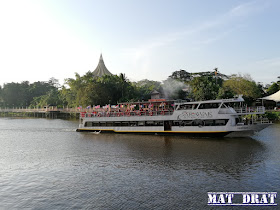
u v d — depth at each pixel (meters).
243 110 37.62
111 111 48.75
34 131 52.56
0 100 162.12
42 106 128.38
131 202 15.91
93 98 89.06
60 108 108.88
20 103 159.12
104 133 46.88
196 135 38.66
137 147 32.38
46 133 49.03
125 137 41.22
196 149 30.23
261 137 38.47
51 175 21.42
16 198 16.86
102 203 15.85
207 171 21.48
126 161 25.42
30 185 19.14
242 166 22.77
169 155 27.48
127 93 95.06
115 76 104.06
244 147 30.98
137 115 44.34
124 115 45.78
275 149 29.70
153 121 42.50
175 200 16.08
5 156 28.67
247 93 77.88
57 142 38.03
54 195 17.20
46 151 31.27
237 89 78.88
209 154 27.52
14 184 19.42
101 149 31.88
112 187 18.38
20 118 106.69
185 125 39.59
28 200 16.52
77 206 15.52
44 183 19.52
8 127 62.34
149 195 16.88
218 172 21.19
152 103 44.06
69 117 106.00
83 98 89.44
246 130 35.72
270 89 96.94
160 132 41.62
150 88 105.12
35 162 25.81
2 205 15.85
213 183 18.77
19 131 52.81
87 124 49.78
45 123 75.81
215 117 37.03
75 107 97.62
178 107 40.44
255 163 23.69
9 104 159.00
